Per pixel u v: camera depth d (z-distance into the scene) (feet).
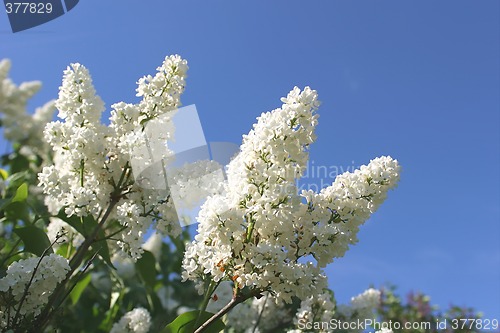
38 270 2.42
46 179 2.70
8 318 2.35
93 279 4.07
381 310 5.01
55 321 2.62
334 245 2.33
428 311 5.13
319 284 2.31
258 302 3.51
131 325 3.39
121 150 2.67
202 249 2.30
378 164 2.42
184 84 2.75
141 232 2.61
